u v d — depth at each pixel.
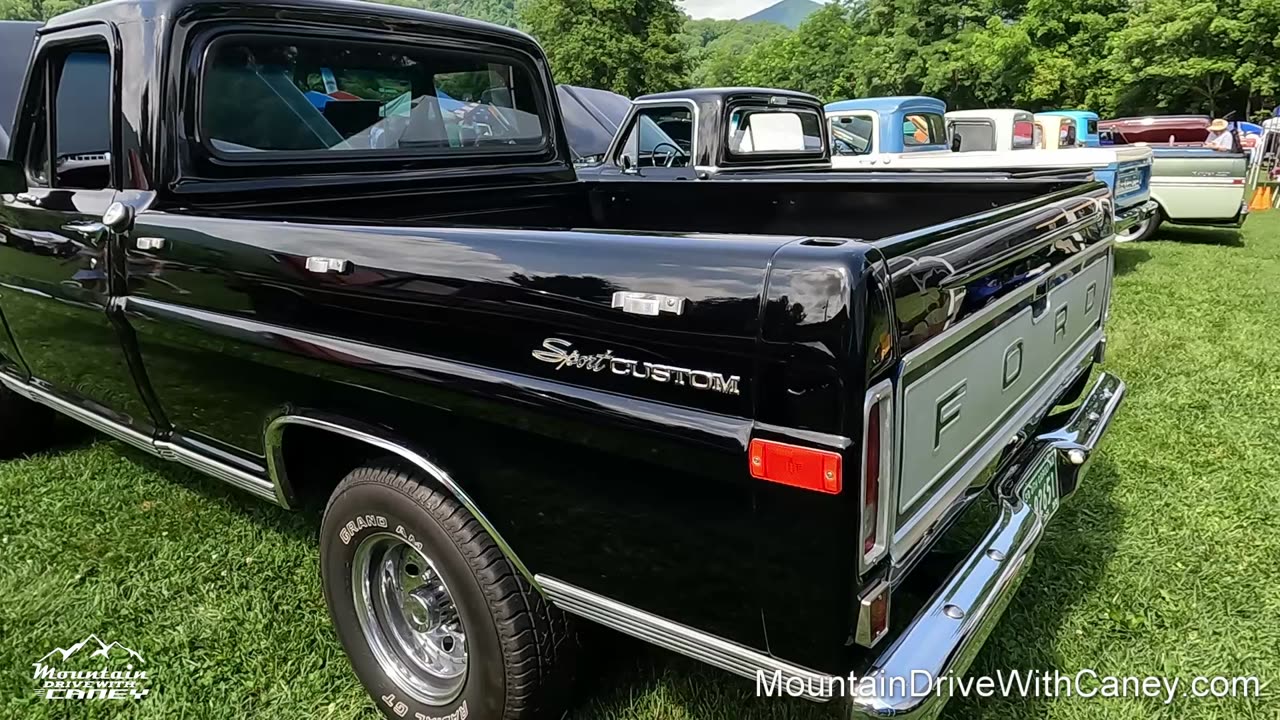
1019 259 2.02
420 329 1.91
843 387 1.38
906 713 1.49
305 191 2.82
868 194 3.61
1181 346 5.61
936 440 1.72
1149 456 3.91
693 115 6.46
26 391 3.45
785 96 7.07
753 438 1.46
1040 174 3.24
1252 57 28.81
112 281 2.65
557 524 1.81
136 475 3.77
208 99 2.59
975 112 11.23
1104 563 3.05
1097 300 2.90
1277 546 3.15
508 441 1.82
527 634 1.99
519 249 1.75
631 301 1.57
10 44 5.86
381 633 2.32
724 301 1.47
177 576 3.02
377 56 3.04
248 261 2.22
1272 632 2.69
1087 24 33.38
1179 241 10.80
